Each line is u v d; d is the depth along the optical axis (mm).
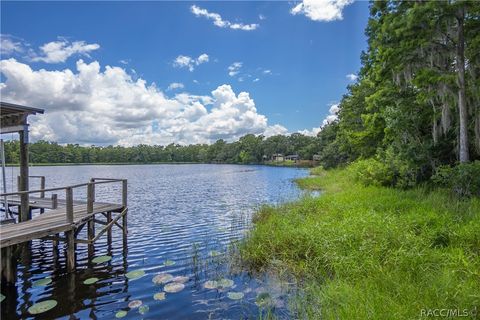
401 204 9219
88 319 4828
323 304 4418
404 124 11773
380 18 10836
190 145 152500
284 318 4492
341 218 8586
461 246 5645
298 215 9547
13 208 13398
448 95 10312
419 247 5539
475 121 10336
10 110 8094
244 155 105938
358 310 3855
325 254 5891
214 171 59906
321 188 20812
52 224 7246
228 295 5438
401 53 10523
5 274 6180
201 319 4688
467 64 10500
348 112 22797
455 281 4266
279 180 33125
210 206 16531
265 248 7090
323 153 38688
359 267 5176
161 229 11266
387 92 13695
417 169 12055
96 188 28516
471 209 7637
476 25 9961
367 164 16016
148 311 5000
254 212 12906
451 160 11766
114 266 7332
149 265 7340
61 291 5918
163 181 35906
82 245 9336
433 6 8805
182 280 6227
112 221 9102
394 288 4465
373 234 6234
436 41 10195
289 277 5891
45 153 108375
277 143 101562
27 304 5395
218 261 7152
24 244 7613
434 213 7520
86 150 120062
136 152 128625
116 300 5480
